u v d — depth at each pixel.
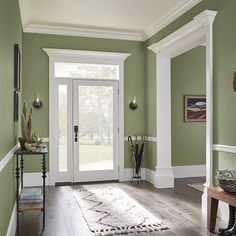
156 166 5.32
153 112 5.54
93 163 5.71
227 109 3.38
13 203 3.31
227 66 3.38
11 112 3.10
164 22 4.96
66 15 4.86
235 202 2.70
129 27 5.47
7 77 2.69
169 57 5.25
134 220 3.41
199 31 3.91
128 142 5.88
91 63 5.67
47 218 3.49
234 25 3.27
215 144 3.59
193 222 3.35
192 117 6.28
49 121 5.43
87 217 3.52
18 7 4.00
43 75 5.44
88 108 5.70
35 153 3.19
